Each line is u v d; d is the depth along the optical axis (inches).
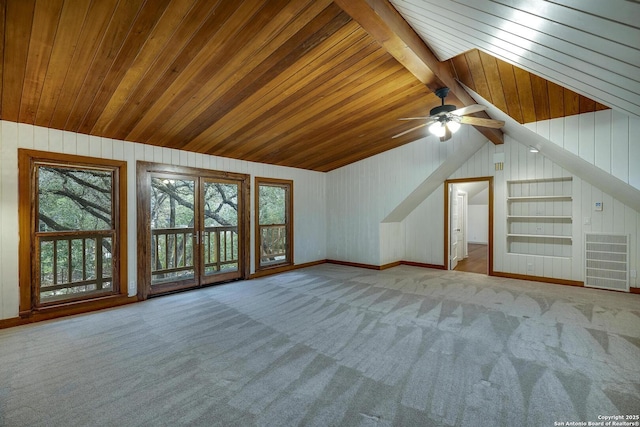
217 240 209.8
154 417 70.2
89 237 151.9
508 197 220.8
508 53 89.2
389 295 173.0
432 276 224.4
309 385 83.0
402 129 194.1
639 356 98.7
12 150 127.4
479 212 442.3
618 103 99.5
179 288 181.2
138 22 83.9
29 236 131.8
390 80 132.3
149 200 168.7
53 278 146.0
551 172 201.2
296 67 114.8
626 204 177.2
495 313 141.6
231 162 208.4
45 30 82.6
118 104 124.2
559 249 210.1
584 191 191.6
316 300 163.5
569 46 68.4
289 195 250.5
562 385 82.2
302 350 104.3
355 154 239.5
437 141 214.7
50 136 136.6
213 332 120.5
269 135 177.0
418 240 265.4
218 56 102.6
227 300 164.1
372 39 104.7
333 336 116.0
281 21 90.7
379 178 247.4
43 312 133.9
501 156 220.4
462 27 82.7
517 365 93.3
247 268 215.2
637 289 175.3
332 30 97.7
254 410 72.5
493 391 79.7
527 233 222.5
